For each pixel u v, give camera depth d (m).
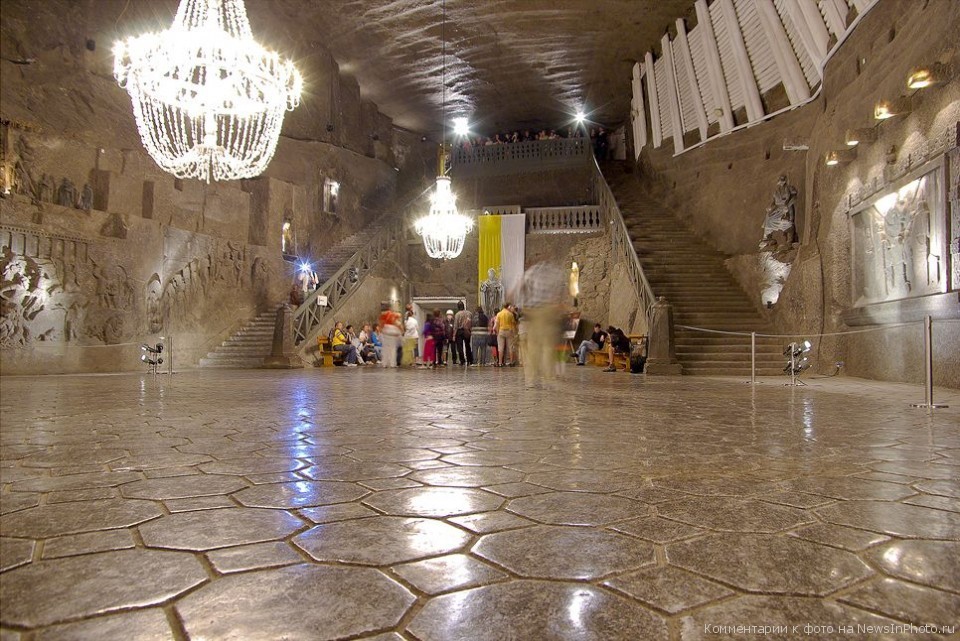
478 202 29.30
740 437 3.97
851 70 11.08
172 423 4.63
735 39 16.36
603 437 3.96
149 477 2.73
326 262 22.08
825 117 12.34
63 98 14.55
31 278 12.67
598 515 2.13
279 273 19.64
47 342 12.88
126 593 1.45
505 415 5.22
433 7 20.64
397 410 5.61
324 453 3.35
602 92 27.12
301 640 1.22
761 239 15.64
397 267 23.44
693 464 3.06
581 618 1.32
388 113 29.52
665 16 20.25
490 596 1.44
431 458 3.21
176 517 2.09
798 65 14.13
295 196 20.83
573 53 23.52
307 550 1.76
